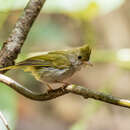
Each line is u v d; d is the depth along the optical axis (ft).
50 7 29.07
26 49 42.65
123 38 54.08
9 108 27.71
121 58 30.50
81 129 30.09
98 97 19.20
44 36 47.03
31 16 21.91
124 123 51.72
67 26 53.26
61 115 56.34
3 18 29.40
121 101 18.88
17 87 20.22
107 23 53.62
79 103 57.21
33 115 55.57
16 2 27.78
